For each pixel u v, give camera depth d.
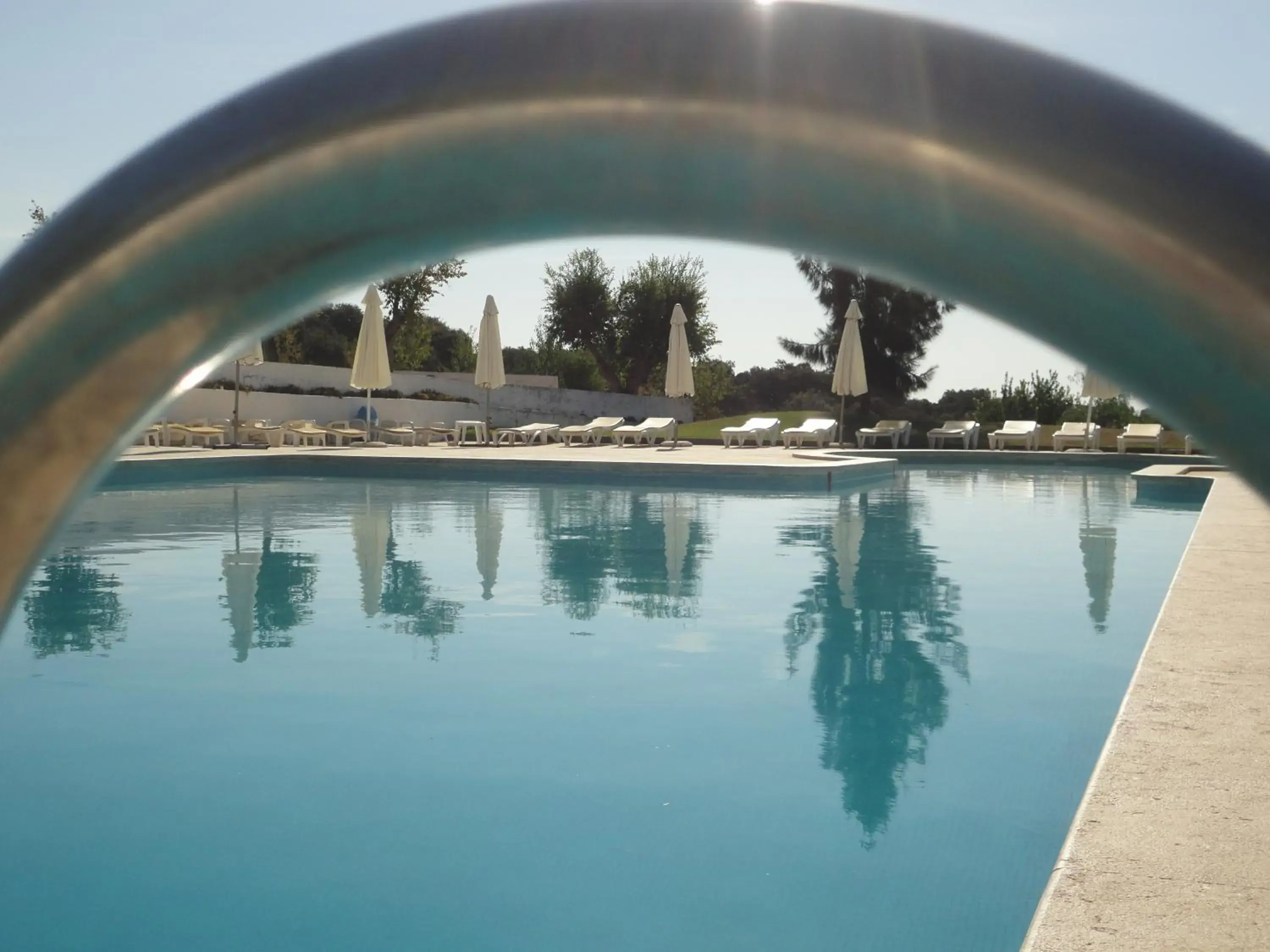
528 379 30.05
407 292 32.16
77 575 6.95
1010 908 2.79
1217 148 0.22
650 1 0.24
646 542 8.60
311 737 3.92
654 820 3.27
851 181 0.23
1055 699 4.42
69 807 3.34
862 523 10.01
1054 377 23.64
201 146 0.26
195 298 0.26
